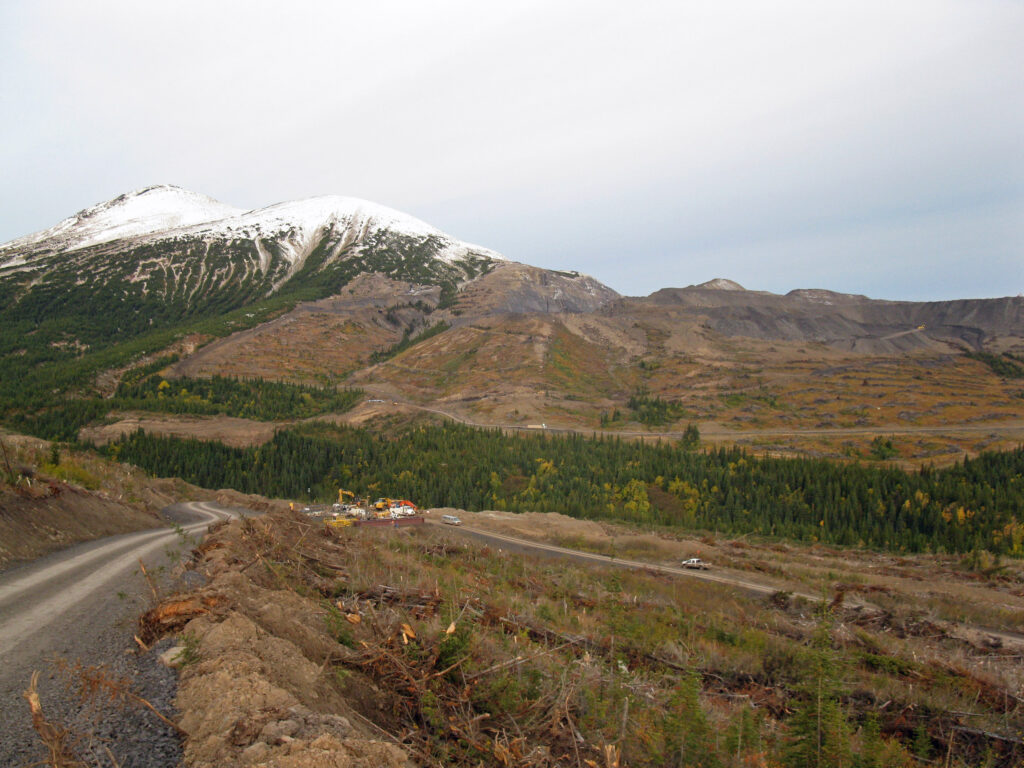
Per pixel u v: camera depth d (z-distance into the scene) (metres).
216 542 12.95
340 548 18.34
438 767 5.73
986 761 10.42
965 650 19.70
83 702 5.08
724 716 10.38
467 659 7.83
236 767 4.07
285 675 5.81
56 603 8.80
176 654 6.26
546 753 6.44
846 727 8.30
